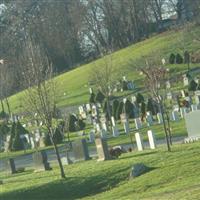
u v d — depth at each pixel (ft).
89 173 167.12
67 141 275.39
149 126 274.16
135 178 154.40
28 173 204.33
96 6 622.95
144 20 620.08
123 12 618.85
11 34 621.72
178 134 230.89
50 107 188.44
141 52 491.31
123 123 291.17
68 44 635.25
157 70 238.07
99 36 623.36
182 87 364.17
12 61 499.51
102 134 265.75
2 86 444.14
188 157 159.22
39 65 200.95
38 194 163.84
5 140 335.47
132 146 227.61
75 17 625.41
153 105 299.58
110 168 166.09
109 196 146.82
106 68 359.05
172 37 509.35
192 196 120.06
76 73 526.57
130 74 441.68
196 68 421.18
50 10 642.22
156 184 145.18
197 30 482.69
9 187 177.17
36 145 290.56
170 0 610.24
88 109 360.69
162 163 159.12
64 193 160.15
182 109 276.00
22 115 376.07
